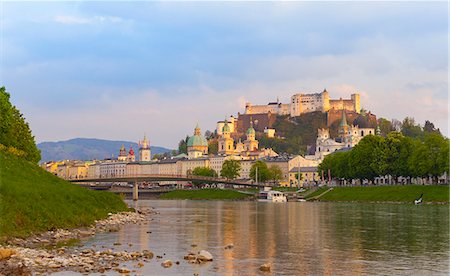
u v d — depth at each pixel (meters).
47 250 63.34
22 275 47.31
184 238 80.75
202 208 189.38
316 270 54.59
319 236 84.50
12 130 145.75
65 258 55.94
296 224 108.12
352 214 141.50
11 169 113.62
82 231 86.56
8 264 50.72
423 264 58.38
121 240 77.06
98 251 63.06
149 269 52.97
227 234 87.31
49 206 91.25
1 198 81.81
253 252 66.12
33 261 53.16
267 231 92.56
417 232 90.62
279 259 60.84
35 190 97.06
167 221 117.00
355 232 90.75
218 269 54.03
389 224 107.19
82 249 65.50
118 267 52.88
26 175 115.81
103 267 52.47
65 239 76.56
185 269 53.47
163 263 55.44
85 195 123.88
